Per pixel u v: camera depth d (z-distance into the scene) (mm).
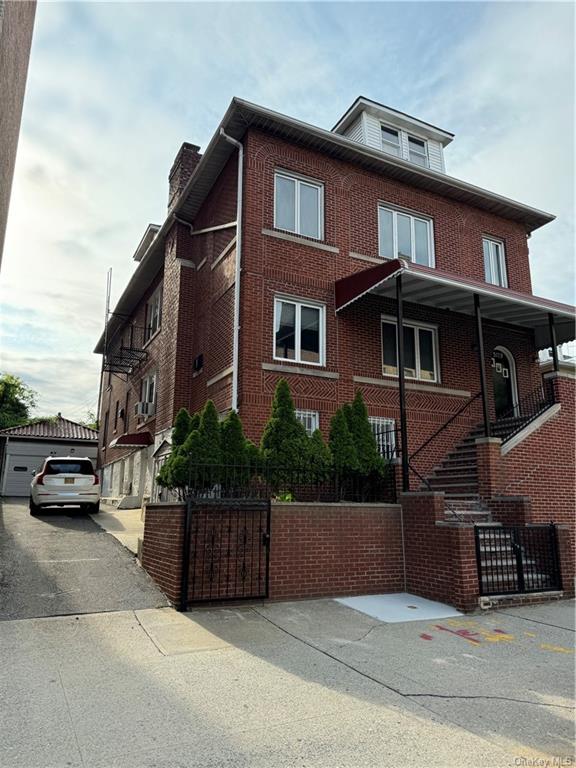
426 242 14141
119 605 6848
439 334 13461
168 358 15141
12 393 36844
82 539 10320
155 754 3320
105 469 23594
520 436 10781
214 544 7254
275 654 5375
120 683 4484
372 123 16031
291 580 7703
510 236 15516
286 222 12227
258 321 11273
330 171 12906
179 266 14906
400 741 3594
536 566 8625
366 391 12180
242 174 11953
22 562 8336
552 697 4426
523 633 6430
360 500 9422
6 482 24641
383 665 5148
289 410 8914
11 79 6340
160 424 15344
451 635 6270
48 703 4035
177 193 17062
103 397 26109
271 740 3559
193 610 6879
